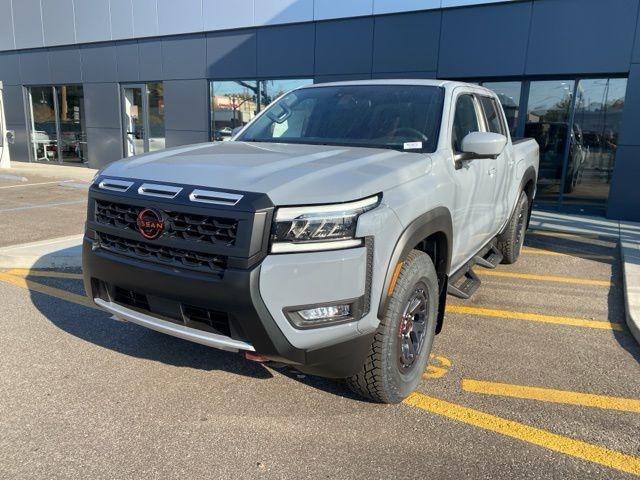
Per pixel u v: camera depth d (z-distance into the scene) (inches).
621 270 257.3
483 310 199.9
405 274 121.7
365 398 132.7
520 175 235.9
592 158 397.4
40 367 146.9
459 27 414.0
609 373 152.0
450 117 156.3
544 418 128.3
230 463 109.3
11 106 724.0
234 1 513.7
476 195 169.8
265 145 154.7
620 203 384.5
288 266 103.3
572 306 206.2
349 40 461.4
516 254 259.9
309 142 160.6
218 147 150.5
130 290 120.2
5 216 352.5
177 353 157.4
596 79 385.1
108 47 613.6
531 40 390.6
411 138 151.1
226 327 111.2
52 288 211.0
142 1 572.7
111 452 111.6
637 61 361.4
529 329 182.5
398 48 440.8
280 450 113.8
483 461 111.9
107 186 125.4
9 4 684.7
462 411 130.4
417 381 135.3
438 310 148.6
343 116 166.4
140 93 607.2
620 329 184.7
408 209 119.1
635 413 131.6
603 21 366.3
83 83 645.3
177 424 122.2
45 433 117.3
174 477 104.7
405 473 107.6
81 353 155.7
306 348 108.1
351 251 106.6
